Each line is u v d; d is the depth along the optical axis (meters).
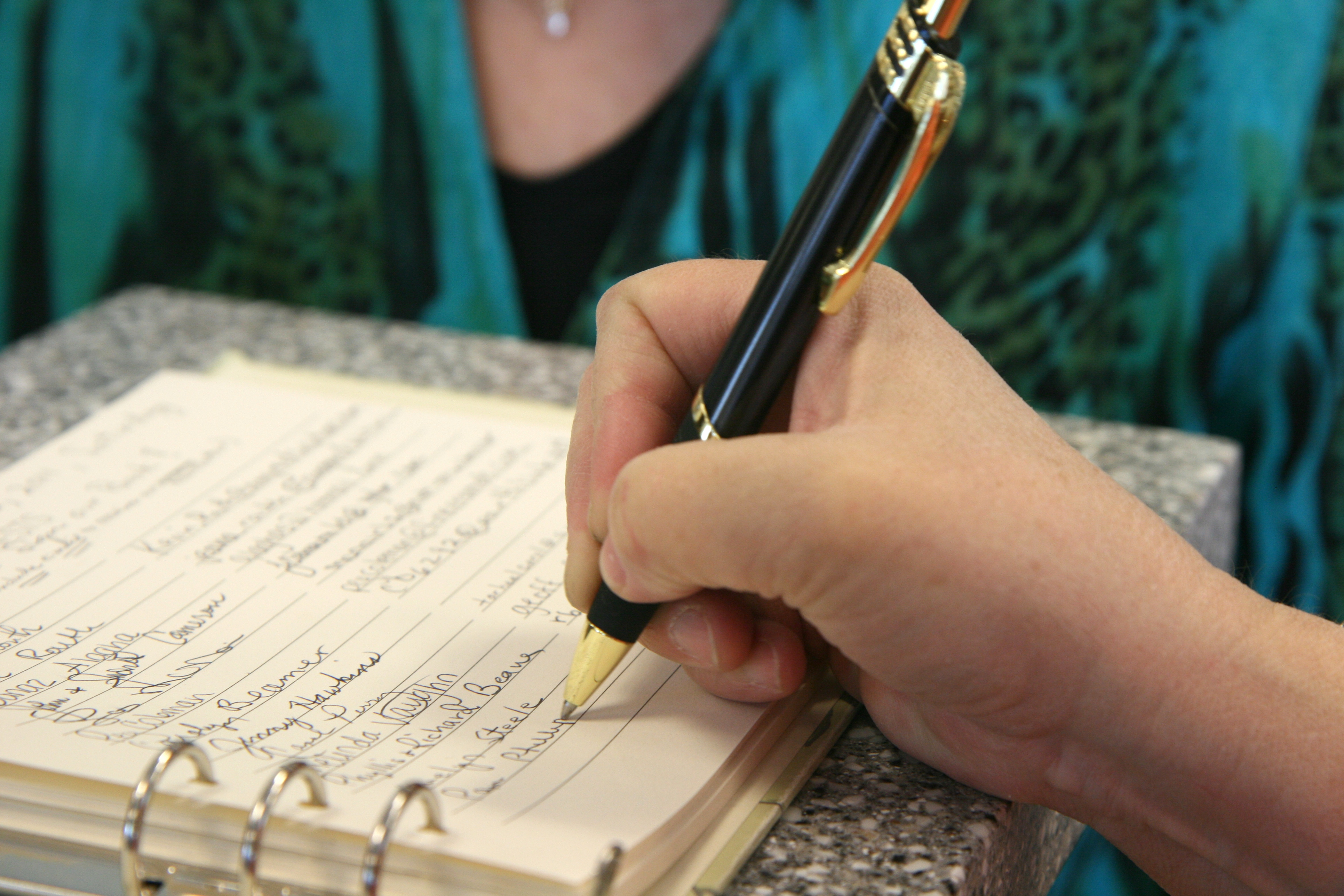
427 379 0.66
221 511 0.48
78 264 1.01
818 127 0.90
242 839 0.30
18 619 0.40
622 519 0.31
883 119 0.31
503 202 0.97
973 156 0.91
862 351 0.34
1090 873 0.90
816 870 0.32
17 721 0.34
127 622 0.40
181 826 0.31
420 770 0.33
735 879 0.32
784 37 0.89
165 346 0.71
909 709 0.36
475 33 0.93
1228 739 0.30
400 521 0.48
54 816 0.32
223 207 0.99
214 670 0.38
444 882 0.29
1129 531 0.31
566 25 0.91
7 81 0.98
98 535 0.46
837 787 0.36
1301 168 0.86
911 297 0.37
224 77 0.96
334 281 1.00
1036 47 0.88
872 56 0.88
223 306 0.78
